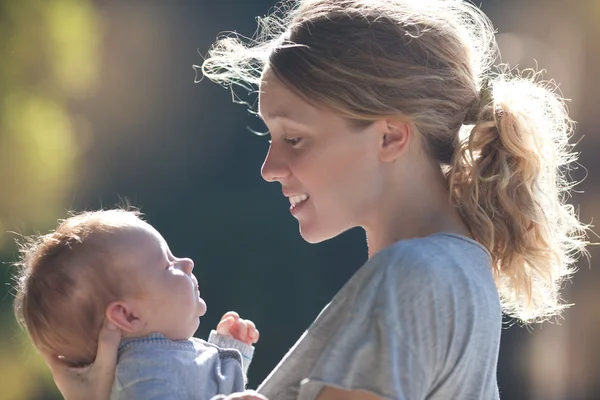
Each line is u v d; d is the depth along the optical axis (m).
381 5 2.26
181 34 11.37
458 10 2.53
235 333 2.83
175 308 2.55
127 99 11.12
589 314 6.34
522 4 7.86
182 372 2.47
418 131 2.26
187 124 11.30
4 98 7.64
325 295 10.64
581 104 6.54
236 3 11.39
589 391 6.46
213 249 10.98
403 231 2.26
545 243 2.36
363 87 2.18
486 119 2.32
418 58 2.24
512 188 2.33
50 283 2.47
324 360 1.95
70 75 8.23
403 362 1.91
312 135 2.23
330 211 2.26
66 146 8.20
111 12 11.17
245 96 11.36
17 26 7.78
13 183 7.62
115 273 2.49
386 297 1.96
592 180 6.30
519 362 7.11
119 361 2.45
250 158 11.25
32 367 7.26
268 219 11.02
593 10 6.87
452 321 1.98
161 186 11.16
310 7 2.30
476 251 2.16
